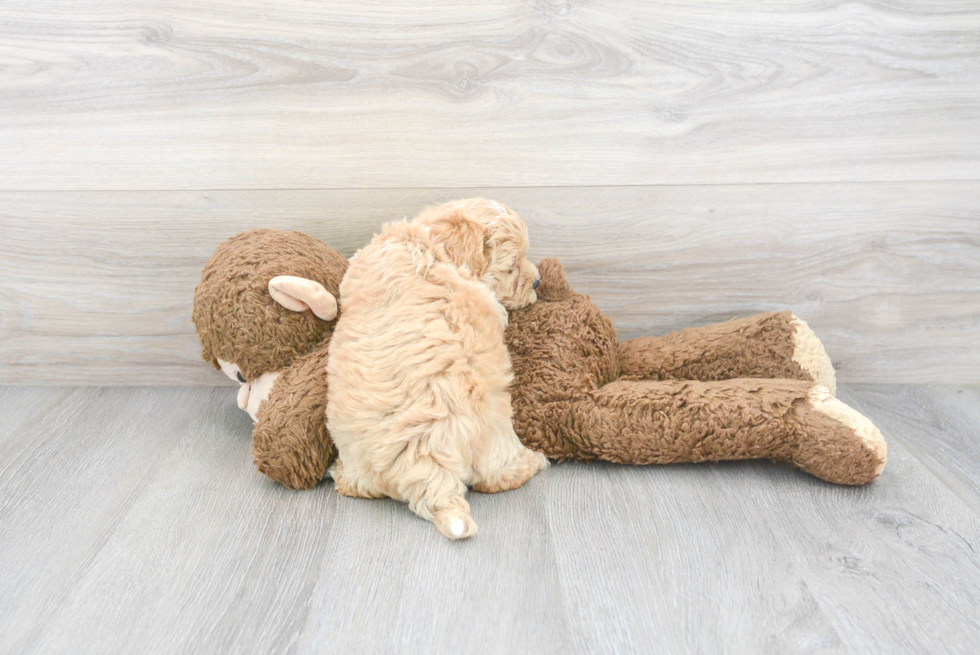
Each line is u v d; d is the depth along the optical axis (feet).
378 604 2.73
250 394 3.76
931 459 3.82
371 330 3.27
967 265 4.40
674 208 4.27
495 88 4.01
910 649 2.52
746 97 4.06
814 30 3.94
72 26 3.88
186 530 3.19
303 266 3.67
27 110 4.02
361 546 3.06
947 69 4.01
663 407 3.49
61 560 3.00
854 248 4.37
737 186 4.23
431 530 3.16
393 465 3.20
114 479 3.60
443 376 3.17
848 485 3.52
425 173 4.17
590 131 4.11
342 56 3.94
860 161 4.18
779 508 3.33
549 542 3.08
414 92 4.01
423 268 3.34
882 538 3.13
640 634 2.58
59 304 4.46
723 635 2.58
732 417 3.43
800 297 4.49
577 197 4.24
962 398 4.52
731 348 4.05
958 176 4.20
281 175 4.17
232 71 3.96
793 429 3.43
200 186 4.18
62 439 4.01
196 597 2.78
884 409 4.38
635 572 2.90
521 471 3.50
